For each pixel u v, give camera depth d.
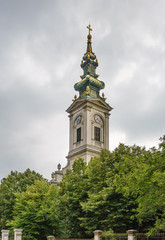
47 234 42.75
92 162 40.12
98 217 34.16
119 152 36.38
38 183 45.97
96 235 27.95
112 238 26.75
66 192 39.53
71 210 37.66
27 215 42.88
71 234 38.28
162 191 22.19
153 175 22.45
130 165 29.56
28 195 44.31
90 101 70.81
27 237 41.53
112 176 33.50
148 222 31.86
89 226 34.28
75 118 73.12
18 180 56.72
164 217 28.72
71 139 72.00
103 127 72.31
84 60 80.94
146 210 24.48
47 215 42.16
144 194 23.84
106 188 32.28
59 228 43.19
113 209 32.50
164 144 22.98
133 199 31.41
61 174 68.62
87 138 67.56
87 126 68.69
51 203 43.12
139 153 35.66
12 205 50.69
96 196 32.75
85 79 74.94
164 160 22.45
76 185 38.19
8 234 44.22
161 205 23.25
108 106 74.00
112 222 32.09
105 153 39.50
